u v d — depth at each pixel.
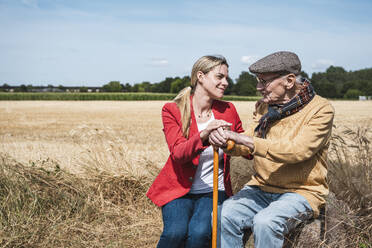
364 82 86.62
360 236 2.74
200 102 2.83
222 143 2.35
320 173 2.44
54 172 4.06
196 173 2.75
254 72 2.46
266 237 2.17
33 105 36.50
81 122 16.69
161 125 15.36
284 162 2.31
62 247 3.00
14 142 8.99
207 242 2.44
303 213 2.29
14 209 3.37
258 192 2.57
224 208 2.42
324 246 2.50
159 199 2.70
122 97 65.56
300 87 2.45
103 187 3.99
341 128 6.59
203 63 2.72
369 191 3.36
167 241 2.41
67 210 3.56
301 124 2.39
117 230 3.30
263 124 2.54
